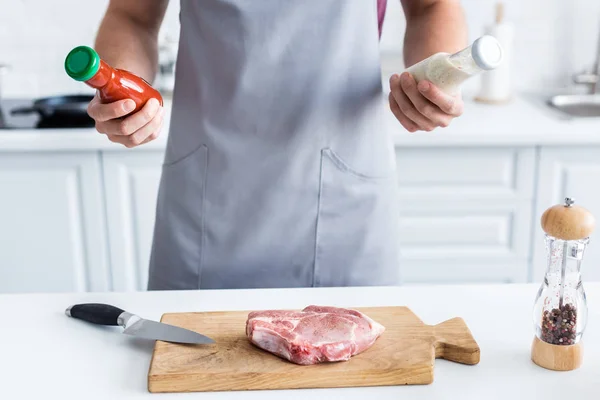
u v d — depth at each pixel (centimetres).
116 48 130
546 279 90
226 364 87
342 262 133
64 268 217
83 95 236
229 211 131
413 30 133
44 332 99
